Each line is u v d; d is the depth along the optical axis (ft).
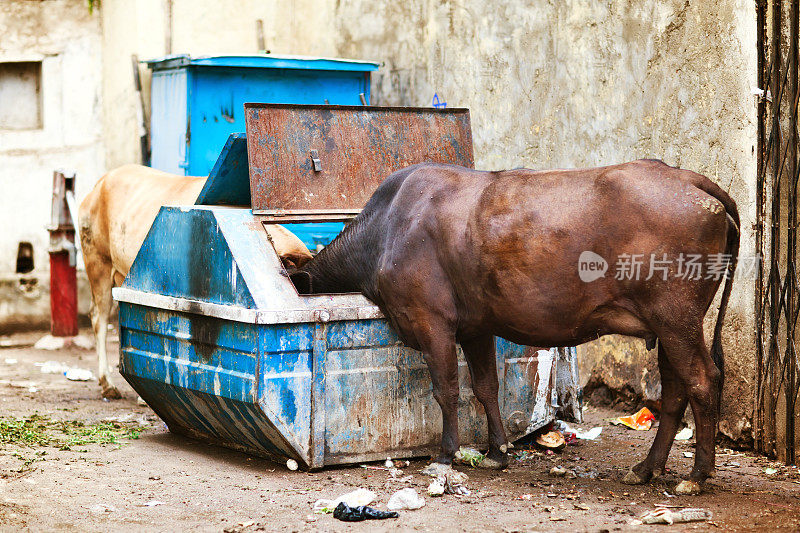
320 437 19.34
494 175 18.70
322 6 37.93
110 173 28.27
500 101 30.09
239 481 18.99
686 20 23.54
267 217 20.47
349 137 21.97
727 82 22.29
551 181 17.71
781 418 20.67
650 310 16.92
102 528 16.10
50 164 38.99
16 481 18.89
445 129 23.25
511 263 17.61
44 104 38.93
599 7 26.35
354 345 19.58
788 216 20.33
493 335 19.12
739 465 20.56
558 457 21.17
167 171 33.68
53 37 38.68
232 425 20.51
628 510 16.94
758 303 21.44
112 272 27.94
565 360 23.41
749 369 21.80
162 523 16.38
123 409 26.35
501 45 29.91
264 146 20.86
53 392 28.50
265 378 18.72
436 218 18.75
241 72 32.71
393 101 34.96
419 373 20.25
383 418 19.93
